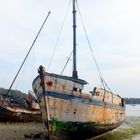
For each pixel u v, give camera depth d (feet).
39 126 91.15
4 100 100.37
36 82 59.88
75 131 60.75
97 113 67.26
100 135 80.07
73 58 70.13
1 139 61.11
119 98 89.25
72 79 58.95
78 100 59.47
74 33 70.59
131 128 102.17
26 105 116.88
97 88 65.77
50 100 55.83
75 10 71.15
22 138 63.62
